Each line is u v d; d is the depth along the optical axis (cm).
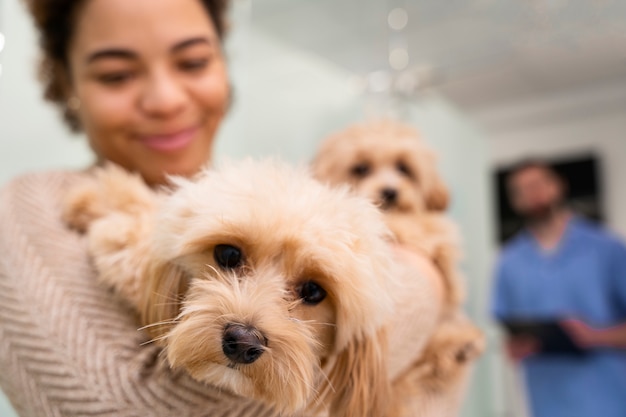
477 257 346
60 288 89
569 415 294
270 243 88
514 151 440
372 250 94
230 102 181
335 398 98
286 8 303
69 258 95
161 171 129
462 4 285
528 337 309
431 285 116
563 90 372
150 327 90
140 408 79
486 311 341
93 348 84
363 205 100
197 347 81
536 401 306
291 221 88
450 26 304
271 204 90
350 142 223
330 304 95
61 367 81
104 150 128
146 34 119
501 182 436
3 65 234
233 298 85
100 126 122
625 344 287
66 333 84
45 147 245
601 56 312
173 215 92
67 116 147
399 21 306
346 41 326
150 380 82
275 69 322
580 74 339
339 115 335
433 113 338
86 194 107
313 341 90
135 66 121
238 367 82
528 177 346
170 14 122
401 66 330
